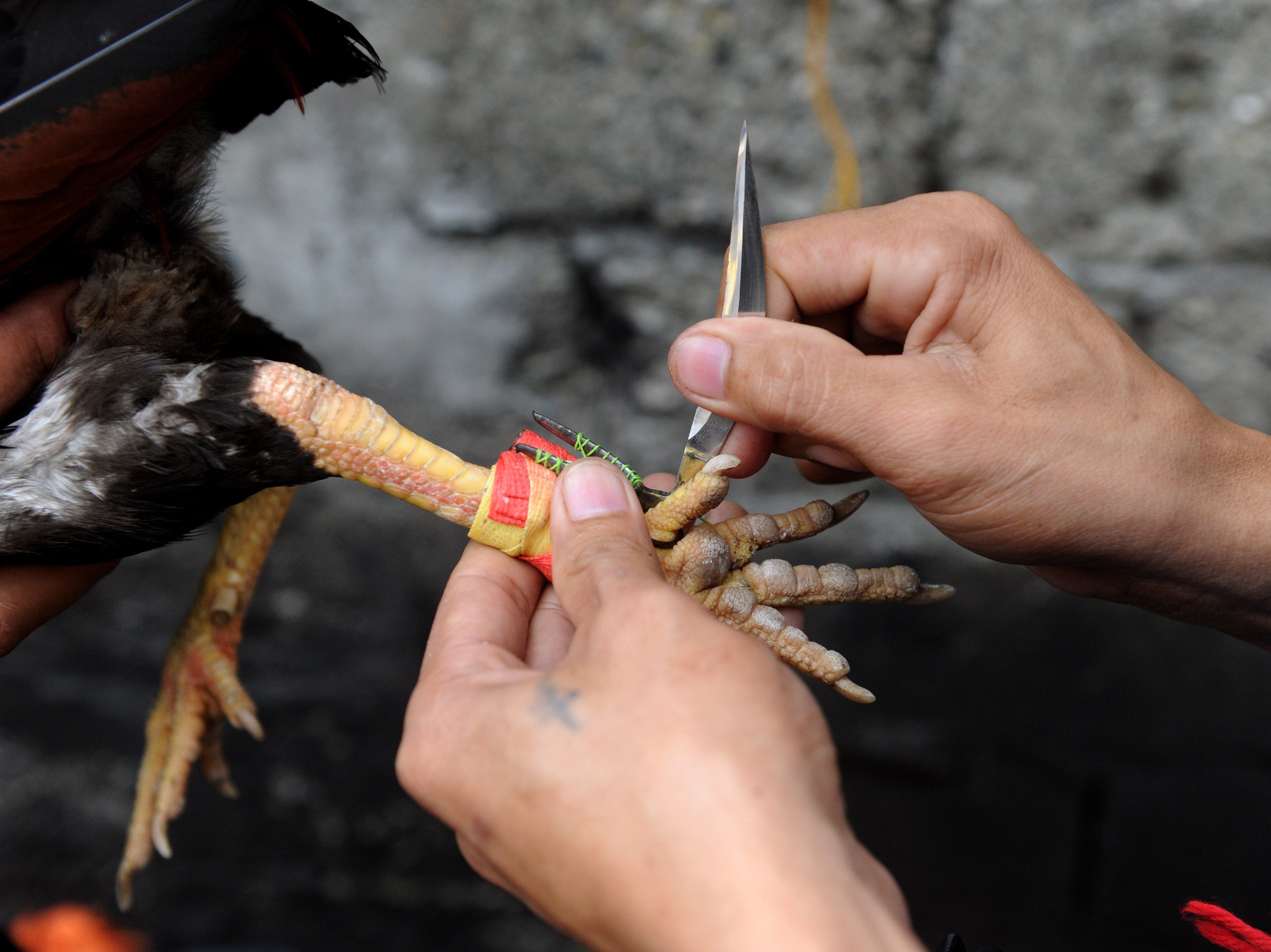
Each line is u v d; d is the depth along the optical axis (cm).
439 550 103
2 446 62
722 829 52
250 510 71
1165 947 98
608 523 58
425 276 97
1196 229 90
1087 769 98
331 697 104
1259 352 92
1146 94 87
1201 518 62
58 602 66
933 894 101
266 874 105
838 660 62
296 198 95
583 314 99
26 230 60
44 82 58
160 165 64
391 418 63
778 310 64
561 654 61
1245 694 96
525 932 105
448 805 55
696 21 87
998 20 86
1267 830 96
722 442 63
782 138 91
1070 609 98
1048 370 61
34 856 104
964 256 62
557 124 92
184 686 71
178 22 58
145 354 63
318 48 62
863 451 62
